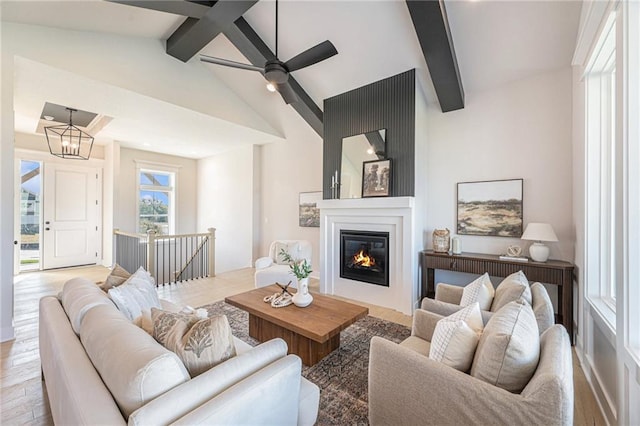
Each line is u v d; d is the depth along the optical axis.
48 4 2.63
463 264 3.34
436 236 3.64
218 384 1.06
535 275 2.91
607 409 1.74
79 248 5.95
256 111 5.21
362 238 3.98
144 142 6.02
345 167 4.23
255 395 1.07
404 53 3.41
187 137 5.62
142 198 6.80
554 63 3.07
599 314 1.94
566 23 2.68
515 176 3.39
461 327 1.36
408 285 3.54
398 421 1.39
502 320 1.31
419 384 1.32
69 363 1.14
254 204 6.21
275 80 2.87
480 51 3.17
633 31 1.51
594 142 2.34
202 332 1.21
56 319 1.57
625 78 1.53
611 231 2.22
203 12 3.05
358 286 4.05
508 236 3.42
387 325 3.15
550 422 0.97
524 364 1.13
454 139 3.82
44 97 3.68
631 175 1.51
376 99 3.94
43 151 5.52
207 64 4.41
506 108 3.45
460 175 3.77
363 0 2.97
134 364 0.96
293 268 2.71
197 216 7.64
